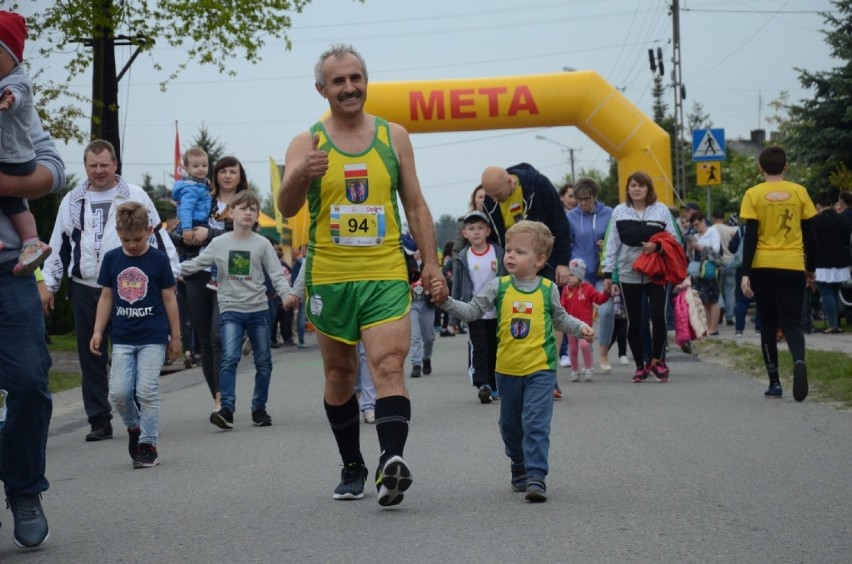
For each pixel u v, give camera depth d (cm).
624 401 1062
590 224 1333
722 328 2120
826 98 3716
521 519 576
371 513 602
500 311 647
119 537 566
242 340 988
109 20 2153
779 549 501
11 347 531
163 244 954
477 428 916
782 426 868
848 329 1911
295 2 2217
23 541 540
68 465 812
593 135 2188
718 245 1938
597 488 652
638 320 1241
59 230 948
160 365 800
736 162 7238
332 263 599
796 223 1022
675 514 577
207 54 2203
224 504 641
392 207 607
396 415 586
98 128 2277
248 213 988
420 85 2162
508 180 1060
